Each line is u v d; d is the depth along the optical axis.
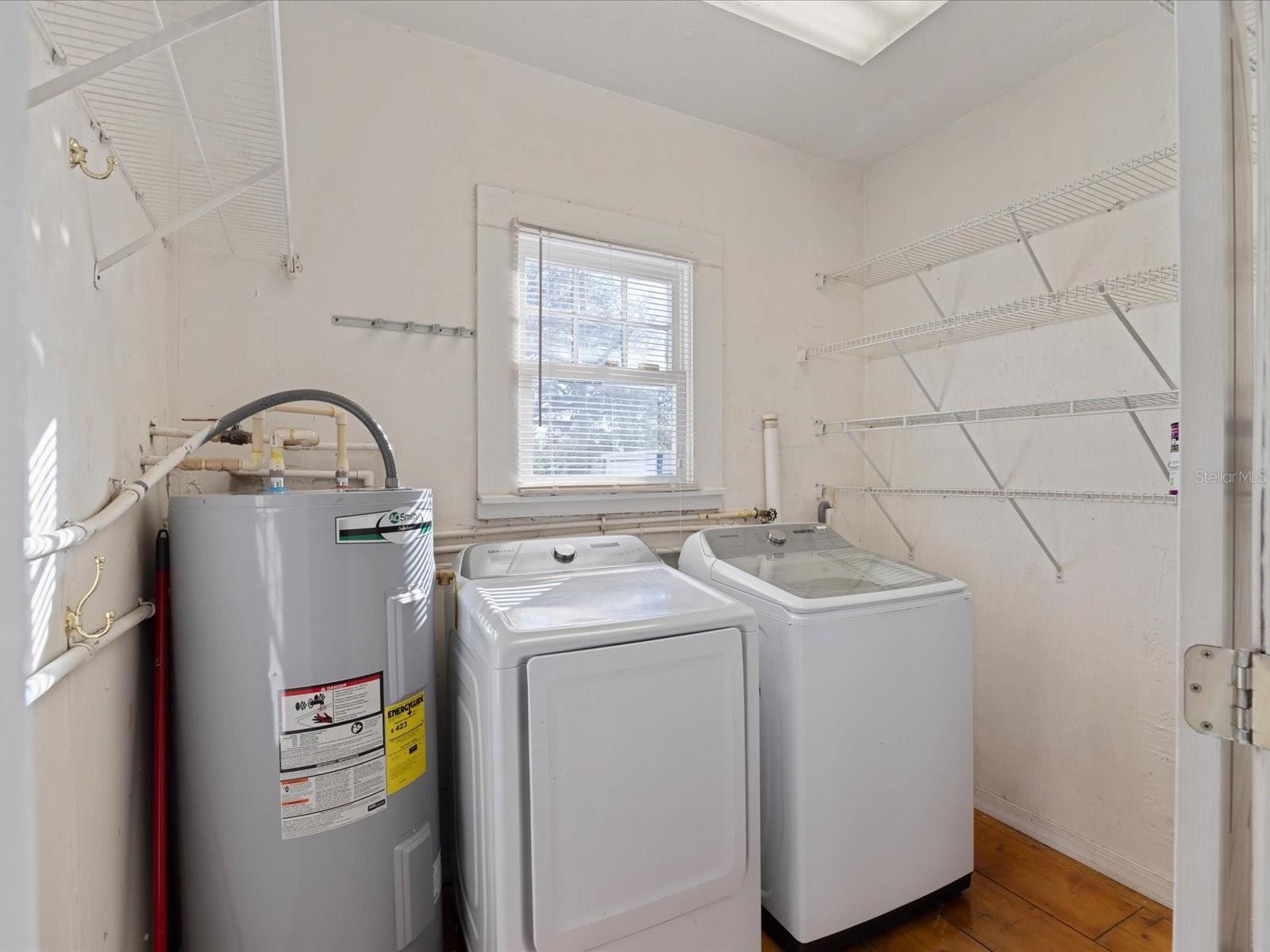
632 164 2.22
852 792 1.53
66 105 0.84
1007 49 1.95
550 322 2.08
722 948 1.34
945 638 1.68
